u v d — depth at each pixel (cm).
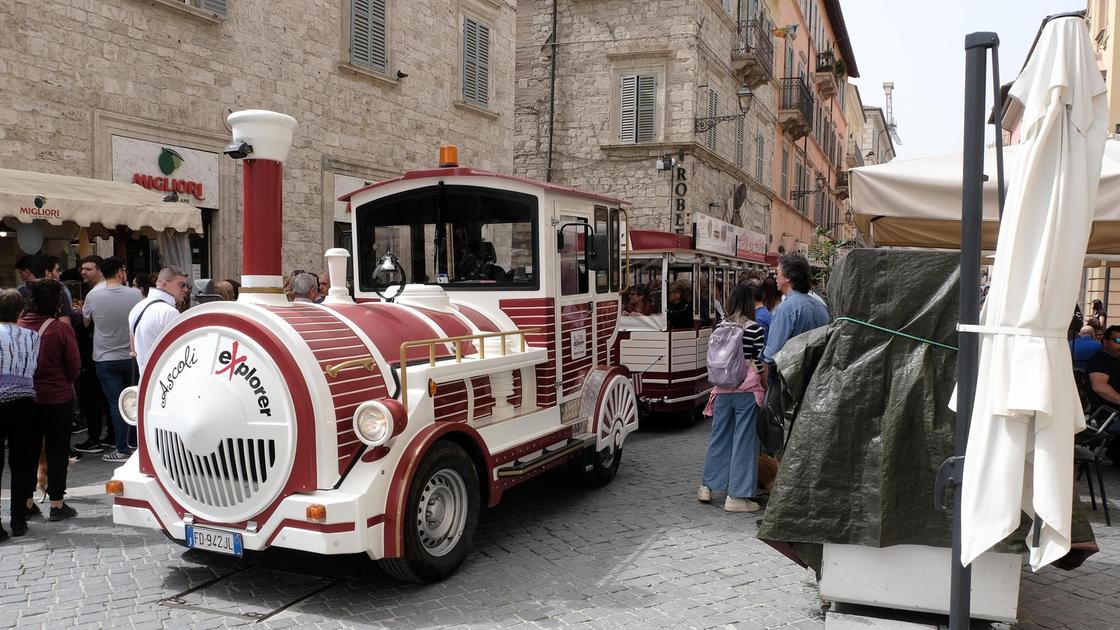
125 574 468
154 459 438
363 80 1439
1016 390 258
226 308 419
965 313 272
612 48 2191
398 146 1529
